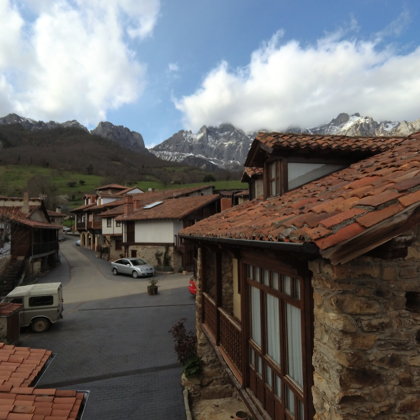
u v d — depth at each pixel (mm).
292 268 3896
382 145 7574
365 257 2977
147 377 11367
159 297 22375
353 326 2947
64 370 11984
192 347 10805
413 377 3002
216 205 32812
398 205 2666
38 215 35531
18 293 16172
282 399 4320
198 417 8867
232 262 9039
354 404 2908
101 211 46125
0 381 5812
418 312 3082
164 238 31297
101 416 9172
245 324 5758
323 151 7516
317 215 3230
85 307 20531
